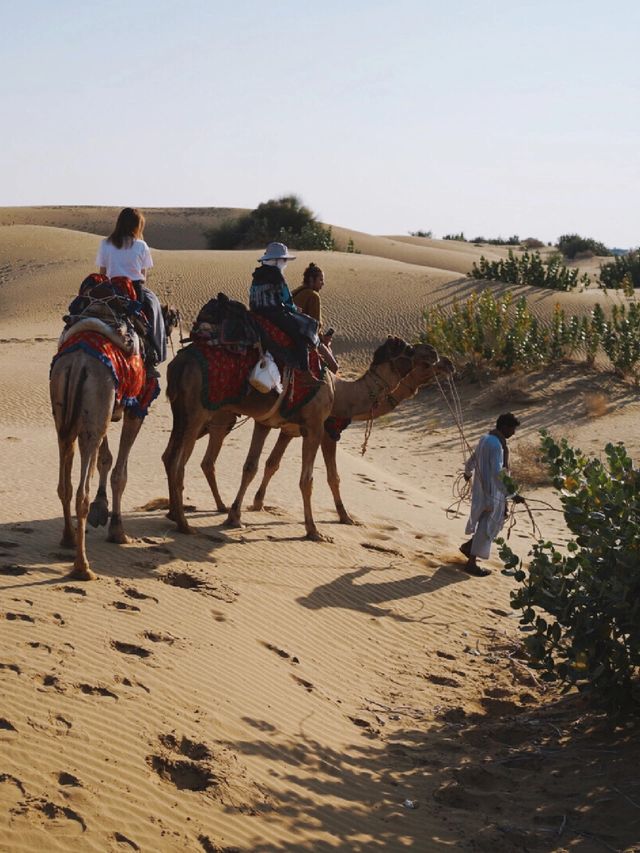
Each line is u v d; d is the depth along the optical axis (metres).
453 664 9.20
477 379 28.00
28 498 11.88
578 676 7.60
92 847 5.02
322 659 8.60
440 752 7.36
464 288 39.84
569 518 8.30
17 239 56.25
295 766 6.55
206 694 7.07
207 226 96.12
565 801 6.63
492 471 11.62
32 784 5.38
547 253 94.56
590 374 27.53
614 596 7.29
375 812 6.22
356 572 10.92
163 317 10.17
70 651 7.00
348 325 36.09
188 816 5.55
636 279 56.59
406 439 23.83
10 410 22.12
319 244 67.38
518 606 8.15
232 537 11.01
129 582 8.77
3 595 7.77
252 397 10.62
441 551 12.63
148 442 18.08
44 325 38.53
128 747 6.04
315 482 15.61
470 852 5.92
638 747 7.52
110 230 97.75
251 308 10.80
